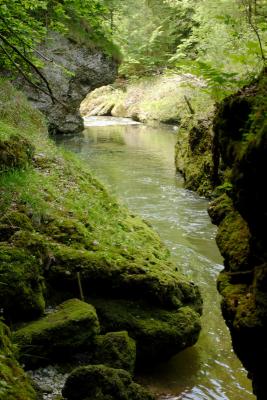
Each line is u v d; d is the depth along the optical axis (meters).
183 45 24.75
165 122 34.28
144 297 6.64
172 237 10.73
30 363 5.20
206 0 24.83
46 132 15.88
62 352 5.45
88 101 46.50
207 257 9.65
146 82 40.72
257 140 3.13
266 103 3.62
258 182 3.19
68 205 8.27
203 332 7.06
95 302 6.48
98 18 13.62
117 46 26.84
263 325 3.25
